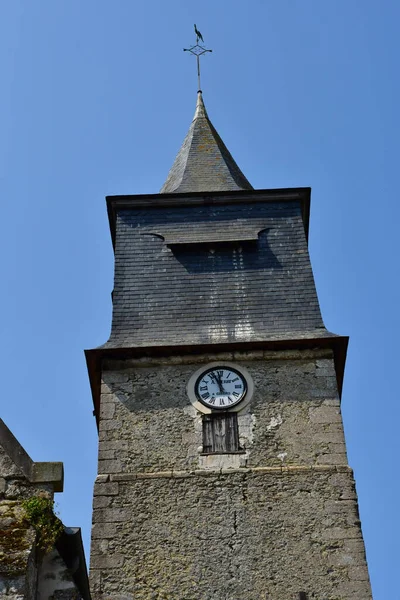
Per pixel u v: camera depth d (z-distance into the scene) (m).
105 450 14.88
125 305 16.89
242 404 15.34
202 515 14.02
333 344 16.00
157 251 17.77
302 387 15.56
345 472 14.46
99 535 13.88
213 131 21.25
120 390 15.66
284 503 14.12
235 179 19.61
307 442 14.87
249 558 13.55
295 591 13.23
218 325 16.45
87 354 15.95
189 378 15.76
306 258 17.59
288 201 18.58
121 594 13.27
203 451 14.81
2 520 7.82
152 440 14.99
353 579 13.34
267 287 17.09
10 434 8.31
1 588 7.33
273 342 15.95
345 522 13.91
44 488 8.09
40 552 7.88
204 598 13.20
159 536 13.84
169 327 16.48
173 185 19.88
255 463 14.62
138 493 14.34
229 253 17.70
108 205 18.77
